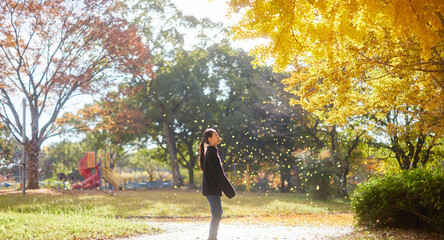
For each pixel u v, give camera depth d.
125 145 41.38
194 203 17.92
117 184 30.12
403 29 5.46
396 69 8.82
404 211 7.77
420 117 11.79
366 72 9.97
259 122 33.41
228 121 34.50
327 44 6.57
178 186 36.47
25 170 20.59
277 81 28.56
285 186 41.50
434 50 7.92
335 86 9.31
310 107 10.34
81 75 25.75
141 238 6.91
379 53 8.55
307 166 23.59
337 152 24.30
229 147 38.72
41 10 23.09
